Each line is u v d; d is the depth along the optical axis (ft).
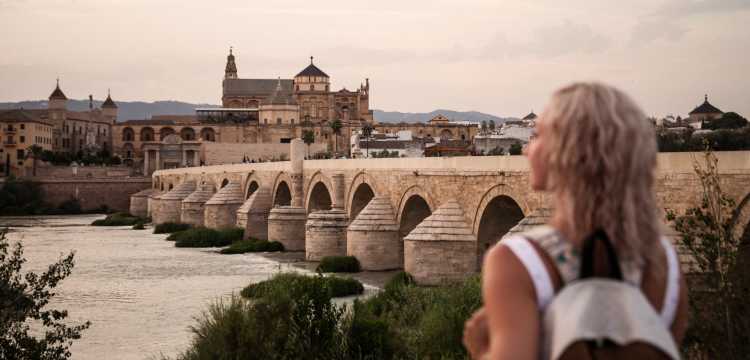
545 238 15.98
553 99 16.53
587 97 15.93
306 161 308.40
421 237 177.68
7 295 96.22
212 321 108.27
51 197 626.64
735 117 331.36
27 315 98.89
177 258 268.21
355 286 175.42
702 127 338.13
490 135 516.73
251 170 382.42
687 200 112.57
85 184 636.89
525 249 15.71
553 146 16.02
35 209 608.60
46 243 331.77
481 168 172.76
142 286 201.26
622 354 14.80
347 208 260.83
